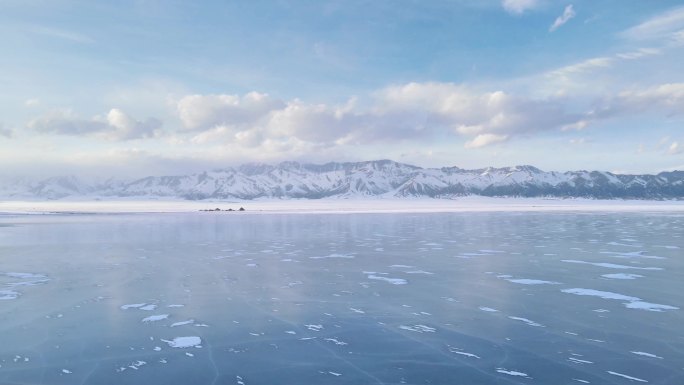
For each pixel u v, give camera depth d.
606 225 50.38
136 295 15.41
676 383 8.32
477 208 136.25
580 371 8.91
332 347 10.36
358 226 50.19
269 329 11.69
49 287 16.69
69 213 91.75
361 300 14.70
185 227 48.62
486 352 9.98
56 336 11.15
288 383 8.46
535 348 10.19
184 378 8.70
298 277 18.62
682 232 39.94
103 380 8.61
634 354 9.77
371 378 8.66
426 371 8.97
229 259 23.72
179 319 12.57
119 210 113.69
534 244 30.44
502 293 15.57
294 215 82.75
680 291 15.72
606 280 17.70
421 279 18.12
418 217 73.06
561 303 14.13
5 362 9.52
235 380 8.60
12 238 35.34
